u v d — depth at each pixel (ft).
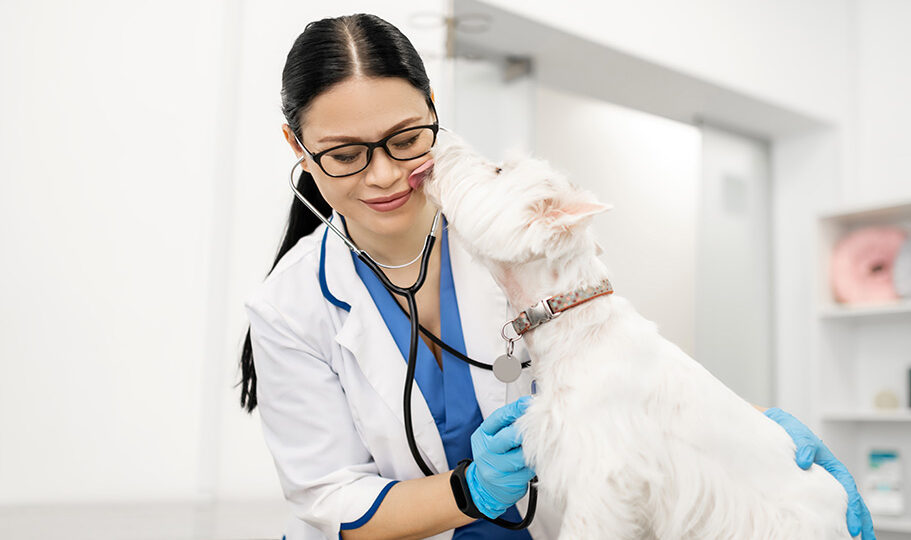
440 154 3.45
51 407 8.21
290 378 3.93
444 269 4.06
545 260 3.40
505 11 10.16
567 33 10.80
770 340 14.38
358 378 3.87
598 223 15.72
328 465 3.88
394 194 3.47
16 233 8.17
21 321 8.14
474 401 3.89
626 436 3.15
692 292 17.21
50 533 5.83
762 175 14.85
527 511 3.66
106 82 8.74
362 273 4.05
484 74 11.36
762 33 13.25
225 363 9.11
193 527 6.28
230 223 9.27
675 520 3.26
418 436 3.81
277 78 9.64
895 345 12.32
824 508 3.34
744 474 3.34
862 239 12.23
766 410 4.10
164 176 8.97
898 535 11.54
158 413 8.73
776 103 13.24
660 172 17.04
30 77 8.35
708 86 12.63
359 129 3.28
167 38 9.12
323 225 4.42
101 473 8.39
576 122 15.79
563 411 3.25
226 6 9.45
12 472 8.00
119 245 8.67
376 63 3.26
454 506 3.46
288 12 9.74
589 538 3.08
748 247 14.35
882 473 11.79
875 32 13.92
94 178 8.59
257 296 4.02
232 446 9.08
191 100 9.20
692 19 12.27
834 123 14.14
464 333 3.97
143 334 8.72
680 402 3.33
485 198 3.24
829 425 12.01
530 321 3.42
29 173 8.27
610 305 3.43
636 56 11.59
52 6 8.50
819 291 12.30
